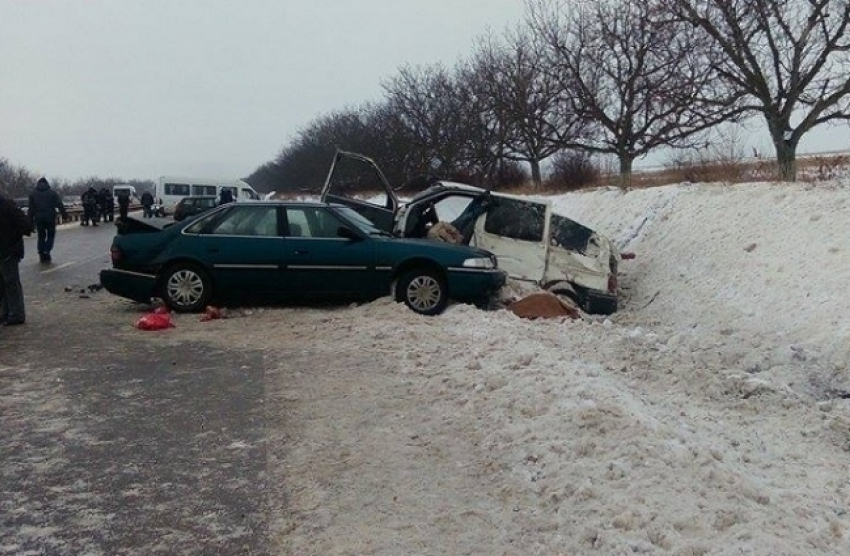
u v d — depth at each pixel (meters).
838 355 8.55
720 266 12.77
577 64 23.02
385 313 10.41
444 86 39.28
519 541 4.26
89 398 6.84
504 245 12.81
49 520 4.47
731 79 16.59
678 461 5.09
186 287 10.86
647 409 6.45
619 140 22.53
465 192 13.17
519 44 35.66
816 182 13.79
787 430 6.61
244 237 11.00
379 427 6.10
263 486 4.99
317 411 6.50
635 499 4.57
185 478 5.11
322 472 5.22
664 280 13.84
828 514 4.74
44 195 18.72
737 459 5.57
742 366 9.27
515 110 27.83
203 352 8.61
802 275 10.77
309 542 4.26
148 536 4.30
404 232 13.19
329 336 9.32
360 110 58.31
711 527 4.31
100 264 18.48
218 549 4.17
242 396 6.93
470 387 6.97
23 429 6.00
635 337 9.77
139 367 7.93
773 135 16.52
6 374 7.61
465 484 5.04
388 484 5.03
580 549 4.12
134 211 56.56
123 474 5.16
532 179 29.73
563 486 4.84
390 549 4.18
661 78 20.94
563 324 10.41
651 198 17.38
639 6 18.27
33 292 13.48
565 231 13.58
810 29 15.52
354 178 16.31
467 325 9.82
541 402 6.28
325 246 11.01
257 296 11.00
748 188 14.69
